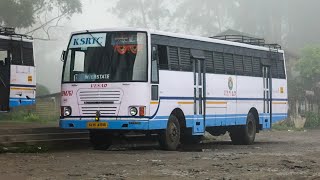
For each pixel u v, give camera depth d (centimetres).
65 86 1769
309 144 2320
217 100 2084
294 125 3997
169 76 1811
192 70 1941
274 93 2508
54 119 3259
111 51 1734
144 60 1709
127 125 1689
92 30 1770
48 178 1104
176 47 1866
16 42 2561
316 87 4684
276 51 2544
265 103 2436
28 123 2517
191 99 1923
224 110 2130
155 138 1938
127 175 1159
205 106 2008
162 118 1769
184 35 1917
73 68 1770
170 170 1252
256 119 2389
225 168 1308
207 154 1692
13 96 2517
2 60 2539
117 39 1736
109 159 1482
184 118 1888
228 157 1585
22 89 2572
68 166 1308
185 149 1955
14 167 1280
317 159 1557
